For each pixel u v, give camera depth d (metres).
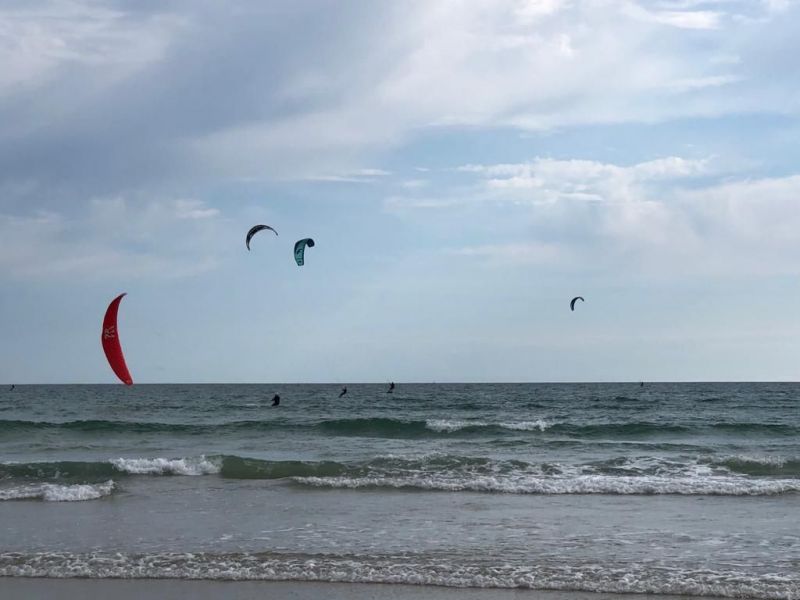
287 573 9.84
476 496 15.61
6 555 10.84
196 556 10.67
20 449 25.00
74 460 21.52
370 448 24.64
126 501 15.13
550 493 15.93
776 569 9.88
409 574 9.73
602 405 55.19
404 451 23.52
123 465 18.59
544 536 11.82
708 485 16.33
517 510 14.03
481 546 11.16
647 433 30.12
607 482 16.66
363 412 47.53
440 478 17.28
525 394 81.69
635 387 127.25
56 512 14.05
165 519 13.30
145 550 11.08
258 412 48.69
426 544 11.30
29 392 115.56
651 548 11.02
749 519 13.14
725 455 21.33
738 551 10.83
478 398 69.88
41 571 10.05
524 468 18.44
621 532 12.10
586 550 10.91
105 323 21.33
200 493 16.00
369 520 13.11
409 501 15.01
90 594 9.19
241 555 10.73
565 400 63.69
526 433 30.12
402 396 76.88
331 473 18.23
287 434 30.12
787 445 25.06
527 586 9.27
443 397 73.06
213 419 42.06
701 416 42.50
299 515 13.58
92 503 14.97
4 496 15.53
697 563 10.18
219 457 19.16
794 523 12.79
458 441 26.69
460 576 9.63
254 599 8.90
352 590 9.18
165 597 9.04
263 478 18.05
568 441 25.62
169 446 25.81
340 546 11.21
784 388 112.94
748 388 114.50
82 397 86.19
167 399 76.19
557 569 9.91
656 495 15.67
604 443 25.06
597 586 9.22
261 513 13.79
